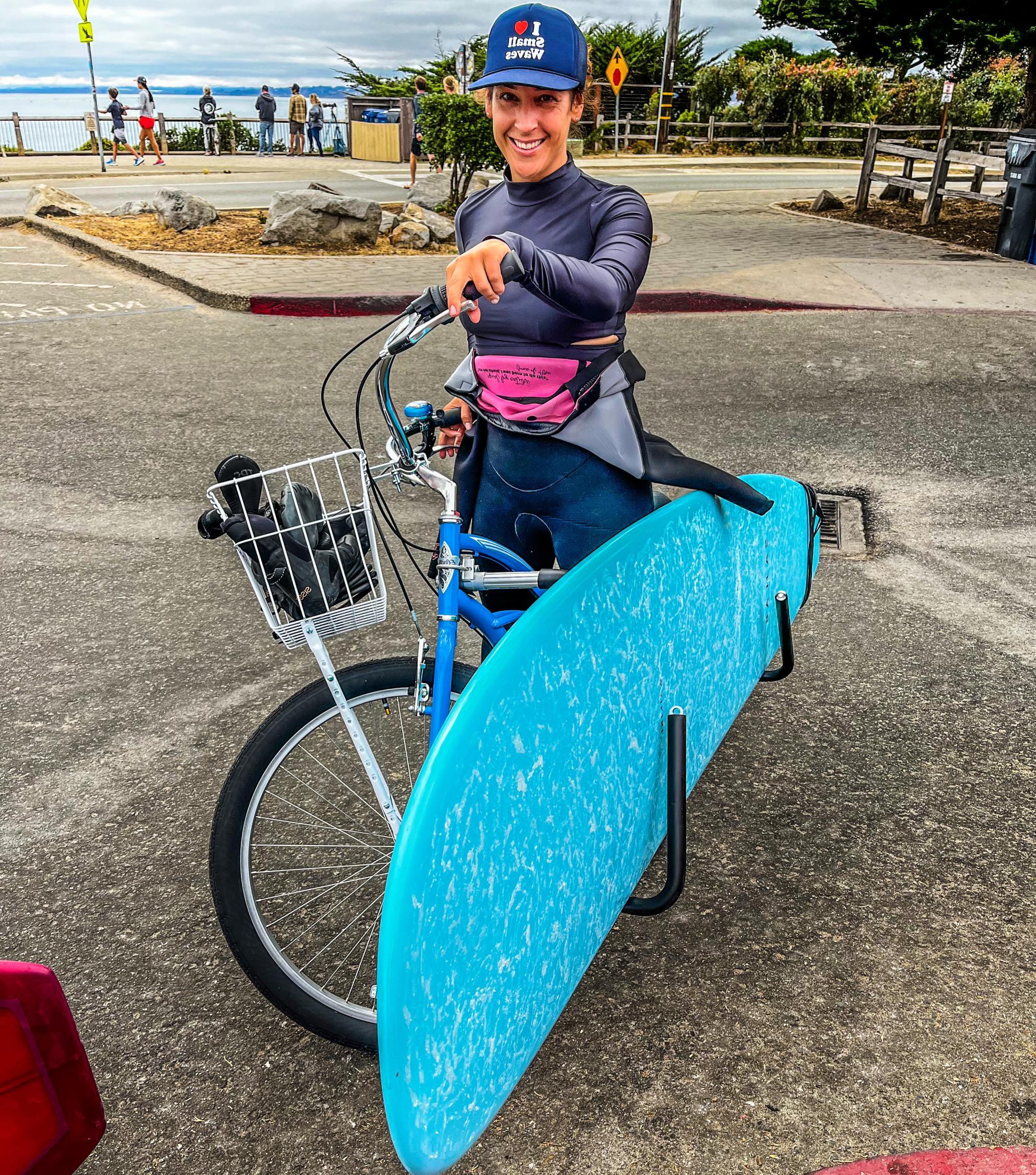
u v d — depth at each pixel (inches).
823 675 140.9
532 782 65.1
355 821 111.2
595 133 1165.1
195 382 268.5
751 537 106.0
